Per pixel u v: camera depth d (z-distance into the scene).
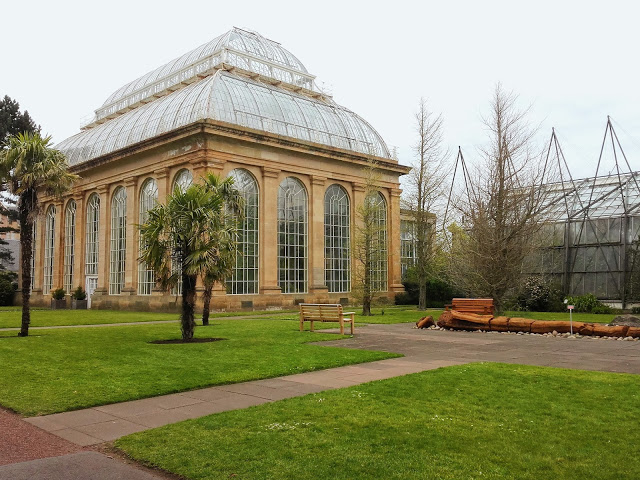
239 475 5.84
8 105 58.44
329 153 43.97
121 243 44.19
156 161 40.22
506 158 28.59
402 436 7.05
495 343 17.67
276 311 38.06
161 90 49.28
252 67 48.47
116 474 6.09
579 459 6.23
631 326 19.67
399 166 50.19
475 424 7.60
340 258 45.81
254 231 39.16
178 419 8.27
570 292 43.09
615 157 43.44
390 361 13.70
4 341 18.58
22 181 21.67
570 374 11.34
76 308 46.53
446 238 40.19
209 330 22.50
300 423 7.67
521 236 28.55
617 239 40.91
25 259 21.41
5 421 8.35
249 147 38.81
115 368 12.62
